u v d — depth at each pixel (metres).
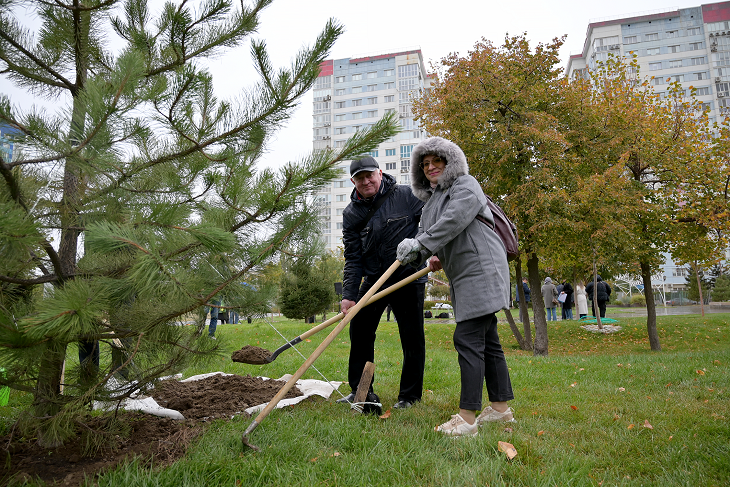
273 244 2.31
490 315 2.81
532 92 10.43
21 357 1.84
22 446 2.44
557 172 10.45
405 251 2.73
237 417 3.04
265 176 2.30
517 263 11.99
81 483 2.00
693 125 11.22
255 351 3.27
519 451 2.41
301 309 14.35
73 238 2.54
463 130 10.38
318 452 2.41
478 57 10.55
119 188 2.41
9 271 2.12
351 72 76.81
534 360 7.02
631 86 12.16
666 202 11.36
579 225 10.00
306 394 3.95
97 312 1.81
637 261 11.36
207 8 2.75
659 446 2.55
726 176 10.52
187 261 2.42
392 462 2.24
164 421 2.91
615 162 11.16
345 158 2.30
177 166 2.58
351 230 3.70
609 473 2.20
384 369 5.69
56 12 2.46
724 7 62.47
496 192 10.65
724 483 2.06
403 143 70.38
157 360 2.60
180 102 2.42
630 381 4.73
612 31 65.69
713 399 3.71
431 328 14.64
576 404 3.62
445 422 3.01
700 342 12.85
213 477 2.06
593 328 14.96
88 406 2.25
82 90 2.38
